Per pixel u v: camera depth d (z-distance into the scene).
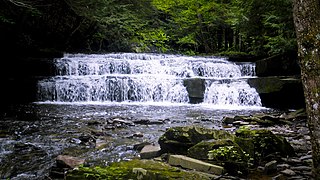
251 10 12.59
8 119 8.12
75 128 6.94
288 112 10.16
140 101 12.90
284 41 11.37
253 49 17.88
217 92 12.38
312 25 2.33
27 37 15.95
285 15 10.95
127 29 20.58
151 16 23.30
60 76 12.78
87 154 4.83
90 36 19.66
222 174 3.54
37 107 10.52
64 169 4.05
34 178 3.85
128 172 3.27
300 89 10.95
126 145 5.38
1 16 12.74
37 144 5.44
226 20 20.92
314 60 2.32
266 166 3.72
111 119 7.99
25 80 12.00
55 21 17.44
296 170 3.73
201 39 25.06
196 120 8.33
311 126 2.40
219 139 4.12
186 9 23.80
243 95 12.06
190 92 12.55
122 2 18.58
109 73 14.06
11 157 4.67
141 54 17.30
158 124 7.65
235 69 14.16
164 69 14.53
